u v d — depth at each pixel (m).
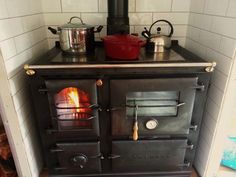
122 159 1.33
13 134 1.24
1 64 1.07
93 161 1.33
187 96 1.16
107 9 1.51
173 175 1.45
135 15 1.61
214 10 1.25
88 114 1.20
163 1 1.57
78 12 1.59
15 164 1.36
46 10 1.58
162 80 1.11
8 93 1.13
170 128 1.24
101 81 1.10
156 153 1.32
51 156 1.34
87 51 1.35
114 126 1.22
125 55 1.18
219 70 1.22
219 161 1.39
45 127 1.24
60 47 1.43
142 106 1.20
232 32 1.09
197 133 1.29
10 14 1.12
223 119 1.25
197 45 1.49
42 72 1.10
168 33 1.67
